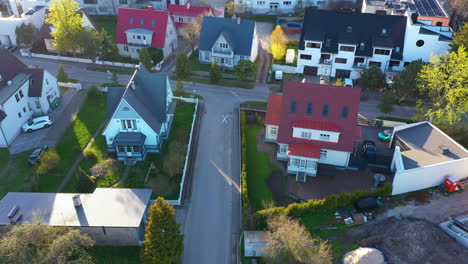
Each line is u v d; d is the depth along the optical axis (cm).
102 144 5688
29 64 8138
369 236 4178
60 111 6500
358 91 5081
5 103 5616
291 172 5203
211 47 8131
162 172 5169
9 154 5500
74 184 4950
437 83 5791
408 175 4584
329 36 7625
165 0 11088
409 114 6650
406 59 7419
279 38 8438
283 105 5266
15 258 3362
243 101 6938
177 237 3712
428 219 4341
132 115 5216
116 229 3959
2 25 8675
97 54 8056
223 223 4491
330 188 4969
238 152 5634
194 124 6250
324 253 3591
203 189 4962
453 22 9550
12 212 3925
